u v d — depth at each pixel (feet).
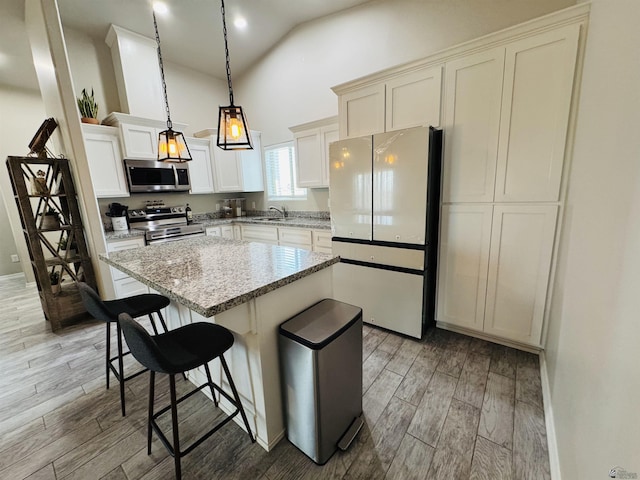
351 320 4.54
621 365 2.24
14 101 12.40
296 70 12.57
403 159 6.99
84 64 10.96
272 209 15.15
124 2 9.50
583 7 5.04
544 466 4.14
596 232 3.30
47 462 4.48
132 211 12.05
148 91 11.75
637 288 2.07
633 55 2.60
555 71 5.52
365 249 8.10
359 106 8.27
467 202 6.95
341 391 4.49
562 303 4.96
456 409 5.23
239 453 4.55
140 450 4.66
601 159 3.41
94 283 9.66
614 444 2.21
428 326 8.20
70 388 6.21
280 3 10.26
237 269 4.95
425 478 4.04
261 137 14.93
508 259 6.61
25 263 13.46
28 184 10.21
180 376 6.48
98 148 10.26
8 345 8.05
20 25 9.57
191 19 10.66
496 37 6.00
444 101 6.88
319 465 4.30
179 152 6.63
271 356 4.47
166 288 4.10
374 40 10.00
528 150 6.01
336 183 8.36
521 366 6.37
